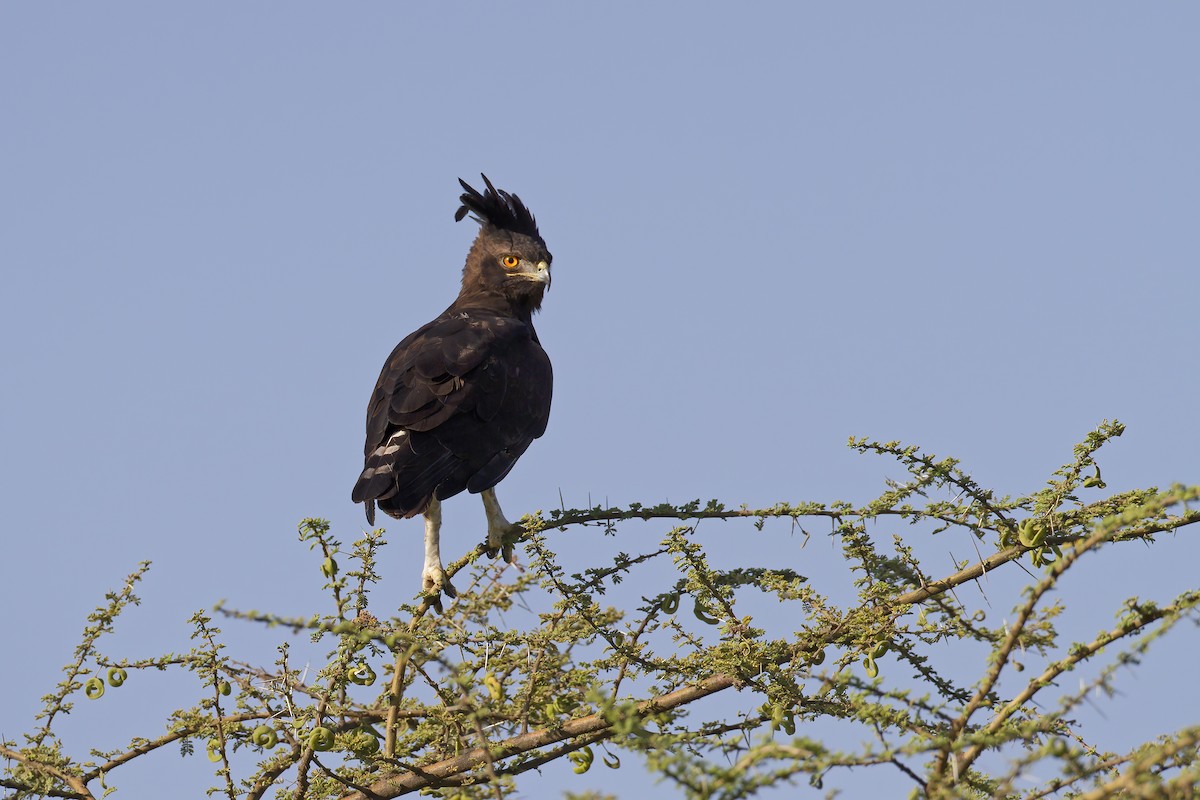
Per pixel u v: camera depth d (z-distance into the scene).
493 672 10.20
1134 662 7.21
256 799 10.60
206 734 10.77
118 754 11.11
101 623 11.38
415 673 10.64
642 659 10.88
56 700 11.31
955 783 7.21
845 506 11.17
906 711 8.02
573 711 10.77
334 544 10.28
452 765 10.50
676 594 11.29
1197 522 10.23
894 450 10.86
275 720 10.72
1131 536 10.41
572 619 10.63
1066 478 10.81
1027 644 8.26
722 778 6.73
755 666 10.53
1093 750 8.47
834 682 8.05
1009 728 7.38
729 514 11.69
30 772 10.80
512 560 15.00
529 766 10.73
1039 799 8.19
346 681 10.57
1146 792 6.61
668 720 10.59
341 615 10.24
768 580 10.97
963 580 10.92
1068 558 7.57
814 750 6.85
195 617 10.71
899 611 10.51
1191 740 6.71
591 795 6.68
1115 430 10.68
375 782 10.58
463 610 9.83
